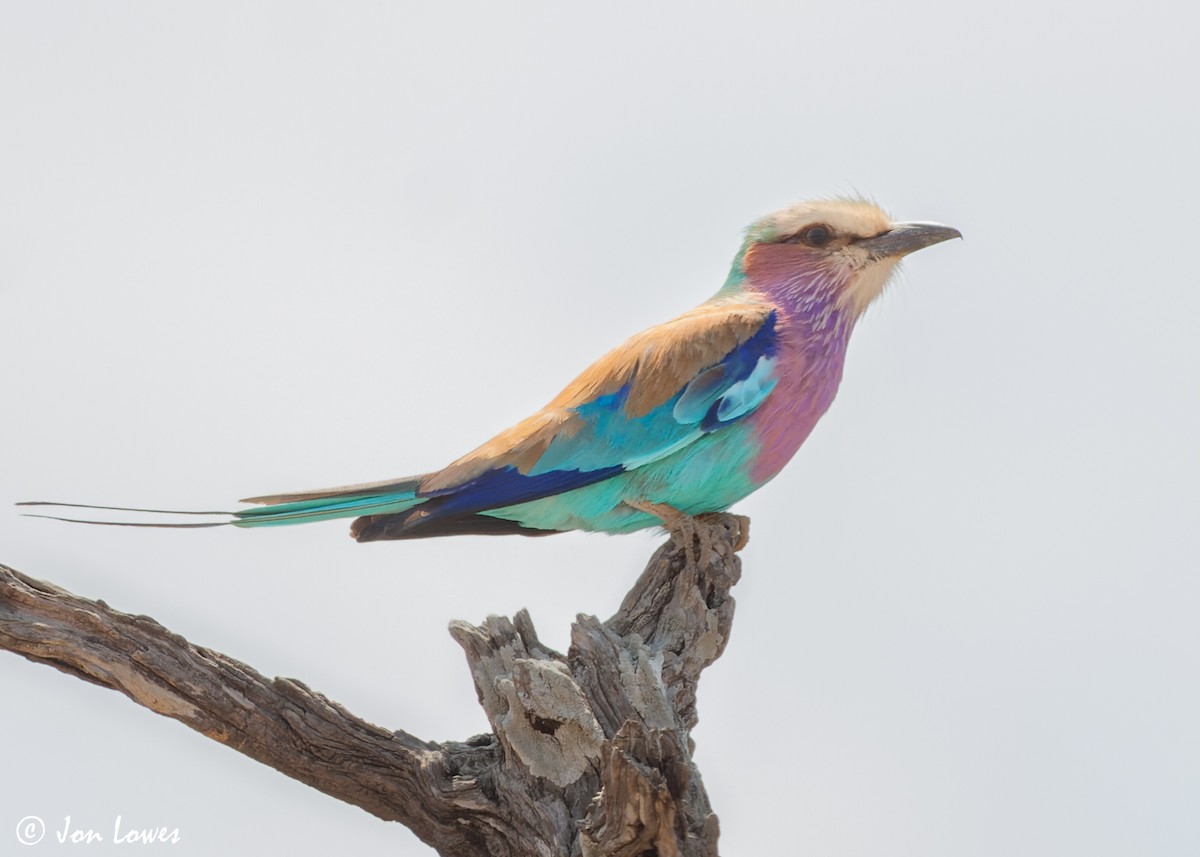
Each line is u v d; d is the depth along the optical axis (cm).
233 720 1166
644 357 1284
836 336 1325
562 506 1299
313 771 1184
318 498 1267
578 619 1161
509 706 1141
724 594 1212
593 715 1114
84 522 1229
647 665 1137
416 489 1277
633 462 1269
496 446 1288
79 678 1161
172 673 1153
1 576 1131
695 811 1000
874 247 1324
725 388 1271
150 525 1245
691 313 1325
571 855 1093
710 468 1276
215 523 1254
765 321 1298
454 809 1159
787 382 1290
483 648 1184
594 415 1277
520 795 1130
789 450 1312
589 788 1118
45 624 1138
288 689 1182
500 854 1152
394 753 1186
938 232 1330
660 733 949
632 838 964
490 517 1317
